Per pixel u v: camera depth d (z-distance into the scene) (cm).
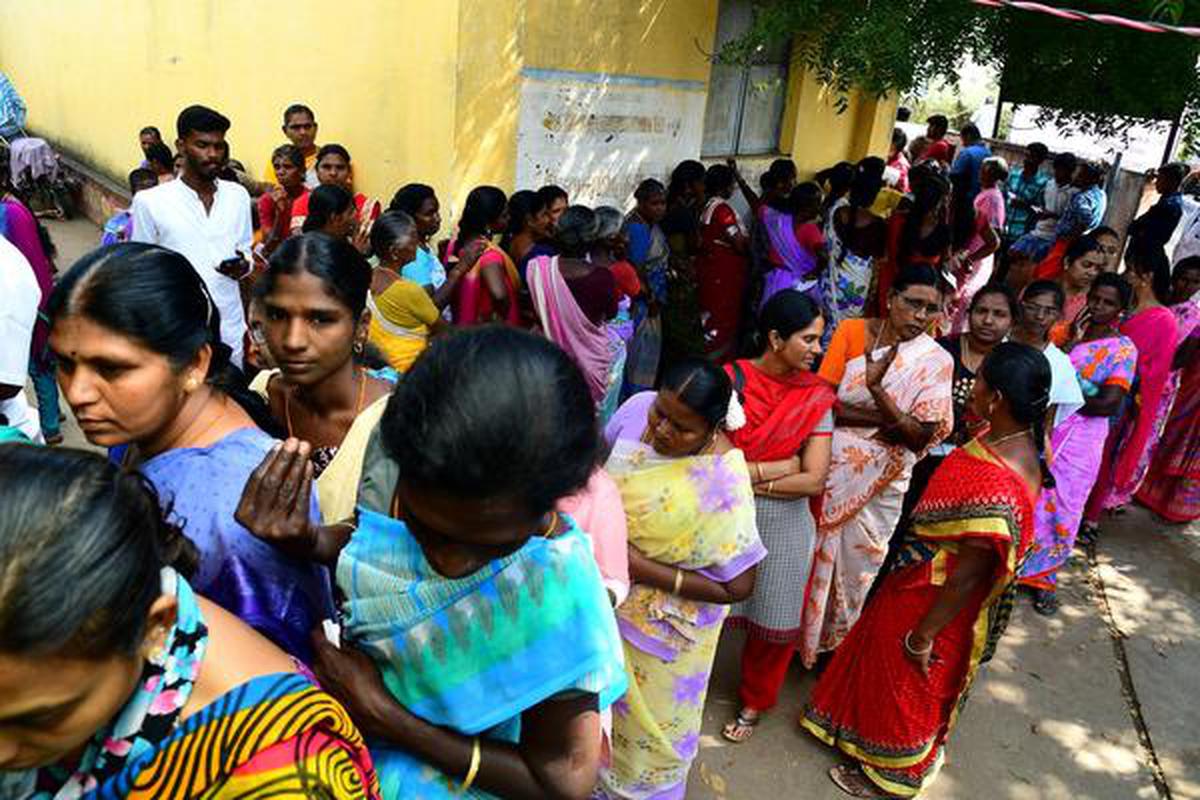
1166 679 377
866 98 729
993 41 568
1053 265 604
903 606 271
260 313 188
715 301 581
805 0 509
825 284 566
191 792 88
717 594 226
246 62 657
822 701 307
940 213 534
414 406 97
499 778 116
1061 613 420
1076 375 362
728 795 293
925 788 304
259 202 537
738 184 629
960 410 337
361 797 96
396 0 486
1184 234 800
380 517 119
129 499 83
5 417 262
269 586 132
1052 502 392
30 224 403
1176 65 532
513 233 458
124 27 848
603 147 535
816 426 278
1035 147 900
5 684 74
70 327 130
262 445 146
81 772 88
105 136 962
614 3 508
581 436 101
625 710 240
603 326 387
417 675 114
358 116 543
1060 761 325
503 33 464
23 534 74
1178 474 504
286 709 91
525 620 109
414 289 338
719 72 623
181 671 89
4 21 1221
